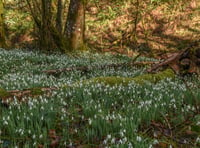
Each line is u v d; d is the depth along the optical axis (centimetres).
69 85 788
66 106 655
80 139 495
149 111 581
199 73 1035
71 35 1972
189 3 2595
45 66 1291
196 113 574
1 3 2088
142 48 2234
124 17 2633
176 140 500
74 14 1977
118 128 506
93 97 712
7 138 479
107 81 831
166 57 1172
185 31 2364
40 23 1902
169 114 623
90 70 1209
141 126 541
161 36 2377
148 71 1065
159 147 481
